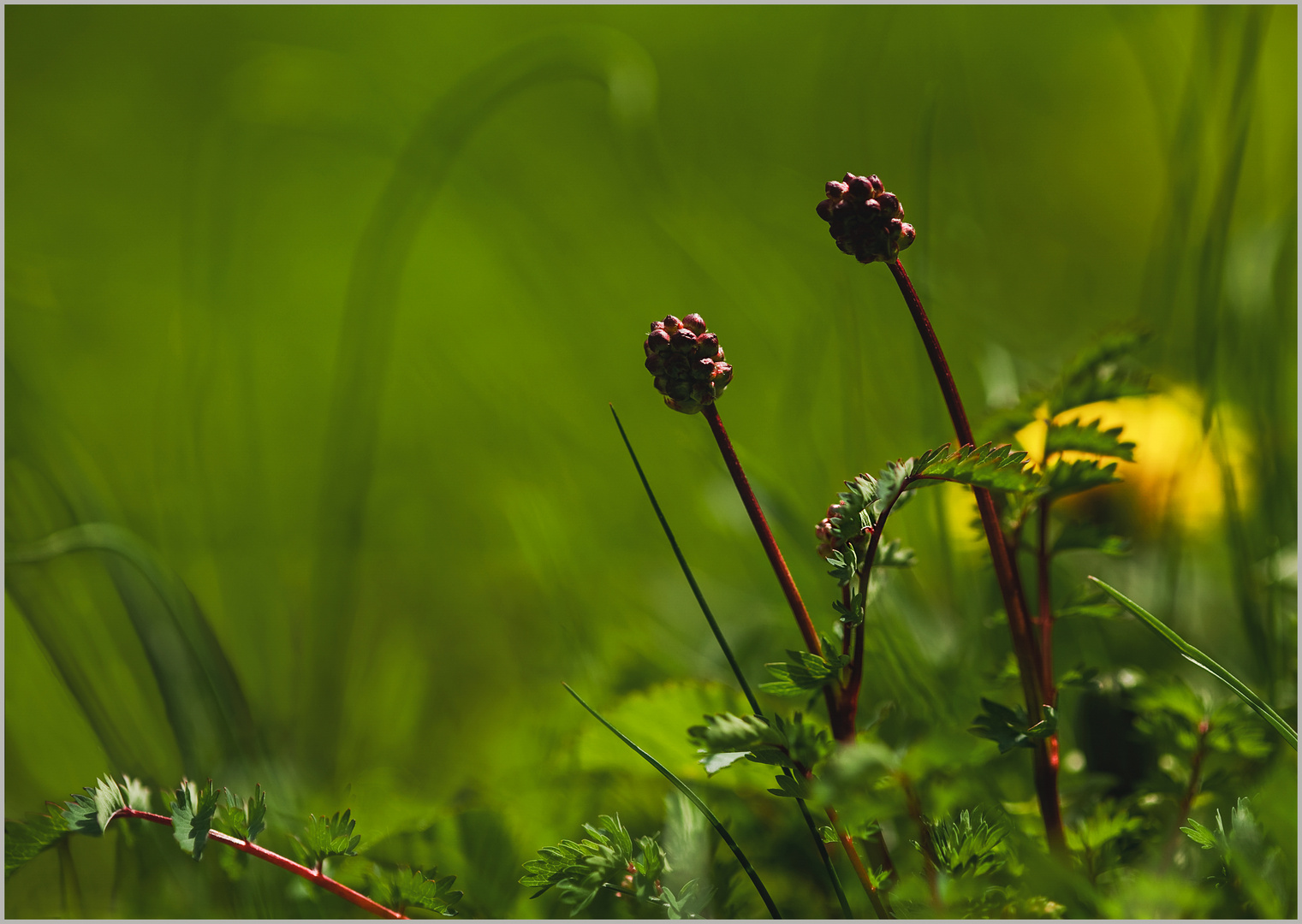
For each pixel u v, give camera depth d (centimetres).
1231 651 82
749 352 134
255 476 115
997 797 77
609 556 106
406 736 86
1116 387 77
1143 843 77
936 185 134
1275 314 85
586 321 147
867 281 113
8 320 155
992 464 74
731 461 74
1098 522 84
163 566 84
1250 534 84
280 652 97
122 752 82
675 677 84
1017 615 75
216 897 78
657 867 74
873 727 77
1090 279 146
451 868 78
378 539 121
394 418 146
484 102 136
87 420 143
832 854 78
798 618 74
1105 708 79
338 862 78
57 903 80
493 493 123
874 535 74
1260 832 75
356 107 164
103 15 241
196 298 162
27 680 84
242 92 167
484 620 105
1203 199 106
